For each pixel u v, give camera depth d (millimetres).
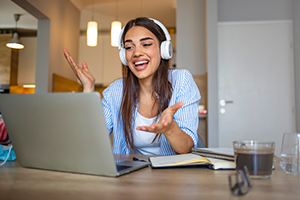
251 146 646
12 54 5664
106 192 514
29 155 752
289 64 3518
